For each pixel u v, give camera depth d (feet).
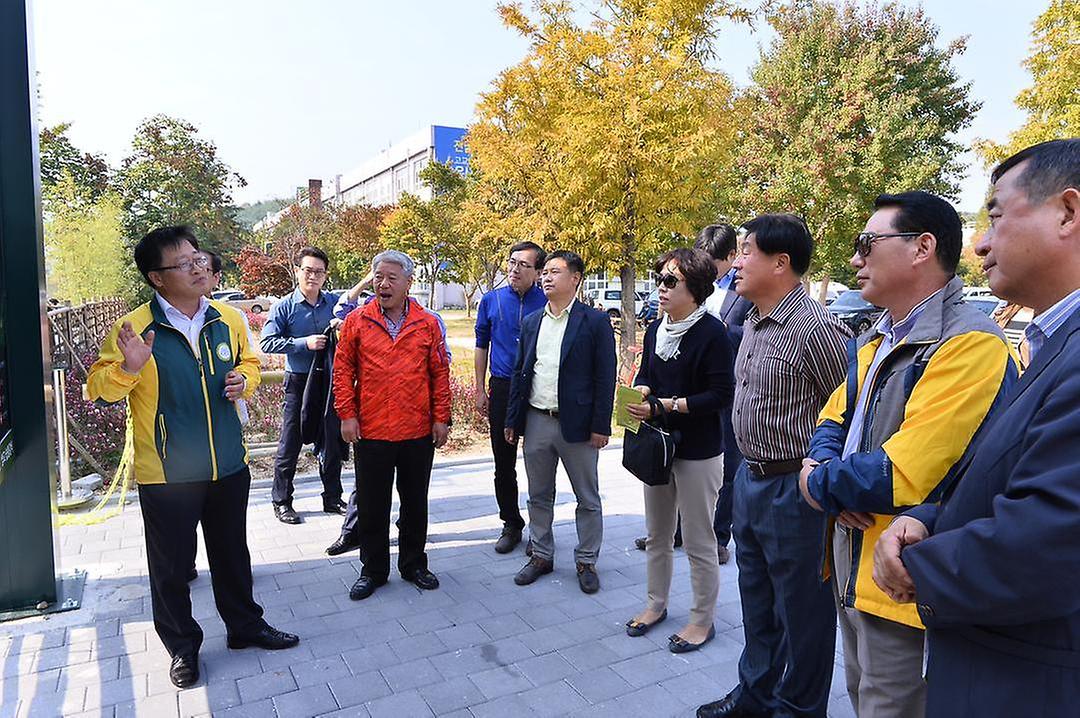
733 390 9.85
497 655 10.23
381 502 12.37
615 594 12.40
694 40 35.14
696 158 33.45
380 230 99.45
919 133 61.05
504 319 14.56
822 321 7.54
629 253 36.78
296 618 11.41
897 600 4.70
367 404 12.09
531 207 40.86
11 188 10.85
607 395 12.37
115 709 8.80
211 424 9.63
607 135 33.14
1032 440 3.73
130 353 8.50
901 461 5.20
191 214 98.99
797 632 7.80
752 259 7.80
